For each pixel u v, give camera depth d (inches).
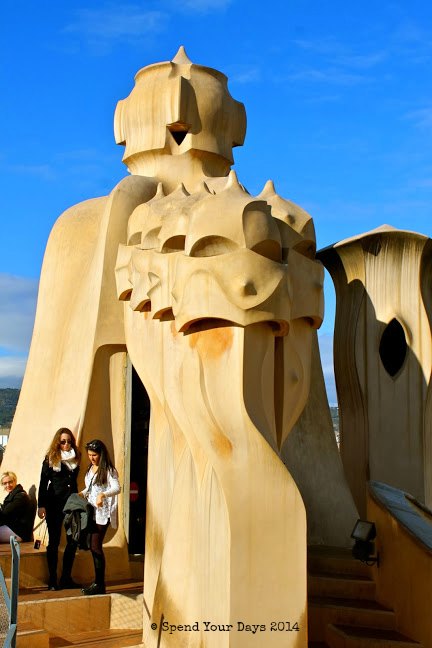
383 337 387.5
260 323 261.3
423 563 278.5
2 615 306.8
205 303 257.1
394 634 288.0
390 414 382.9
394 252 384.5
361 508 382.3
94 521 324.5
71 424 375.2
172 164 400.8
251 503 247.8
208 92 404.2
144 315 307.1
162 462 302.0
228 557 243.4
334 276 403.2
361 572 328.5
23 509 376.2
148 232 302.0
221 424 255.1
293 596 244.4
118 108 422.6
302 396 278.4
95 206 435.5
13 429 430.9
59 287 428.5
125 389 380.5
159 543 298.5
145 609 300.7
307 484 379.9
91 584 336.5
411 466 380.8
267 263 257.8
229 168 418.6
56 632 315.0
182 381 269.0
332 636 294.0
